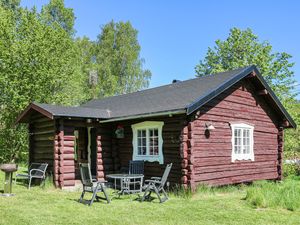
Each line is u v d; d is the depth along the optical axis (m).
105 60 38.59
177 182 10.77
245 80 13.09
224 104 11.98
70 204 8.69
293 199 8.55
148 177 11.88
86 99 25.84
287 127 14.93
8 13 21.45
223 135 11.77
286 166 17.94
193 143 10.36
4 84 18.42
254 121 13.33
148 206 8.52
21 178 14.04
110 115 12.90
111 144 13.26
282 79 27.48
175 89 13.59
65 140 11.74
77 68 25.61
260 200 8.59
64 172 11.56
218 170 11.38
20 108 18.39
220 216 7.49
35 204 8.62
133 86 39.12
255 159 13.16
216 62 32.62
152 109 11.27
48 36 20.22
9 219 6.98
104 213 7.70
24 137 19.52
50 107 12.30
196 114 10.43
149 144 12.07
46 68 19.42
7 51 18.55
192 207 8.41
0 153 19.59
